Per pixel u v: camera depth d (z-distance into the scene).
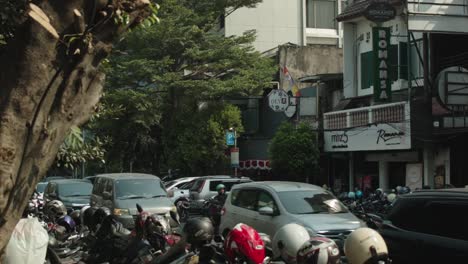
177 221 12.12
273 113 31.08
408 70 19.41
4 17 3.45
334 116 23.38
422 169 19.77
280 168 24.12
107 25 2.41
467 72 18.52
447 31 19.17
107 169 31.03
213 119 29.22
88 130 10.24
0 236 2.16
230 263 4.14
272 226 10.31
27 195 2.22
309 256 3.89
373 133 20.80
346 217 10.31
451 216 6.30
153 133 30.39
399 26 21.23
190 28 27.41
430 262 6.27
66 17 2.26
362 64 23.62
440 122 18.62
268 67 29.36
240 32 38.00
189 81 26.91
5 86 2.16
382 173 21.77
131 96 25.81
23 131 2.17
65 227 8.53
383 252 3.80
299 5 39.28
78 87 2.33
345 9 24.67
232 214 11.77
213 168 29.33
